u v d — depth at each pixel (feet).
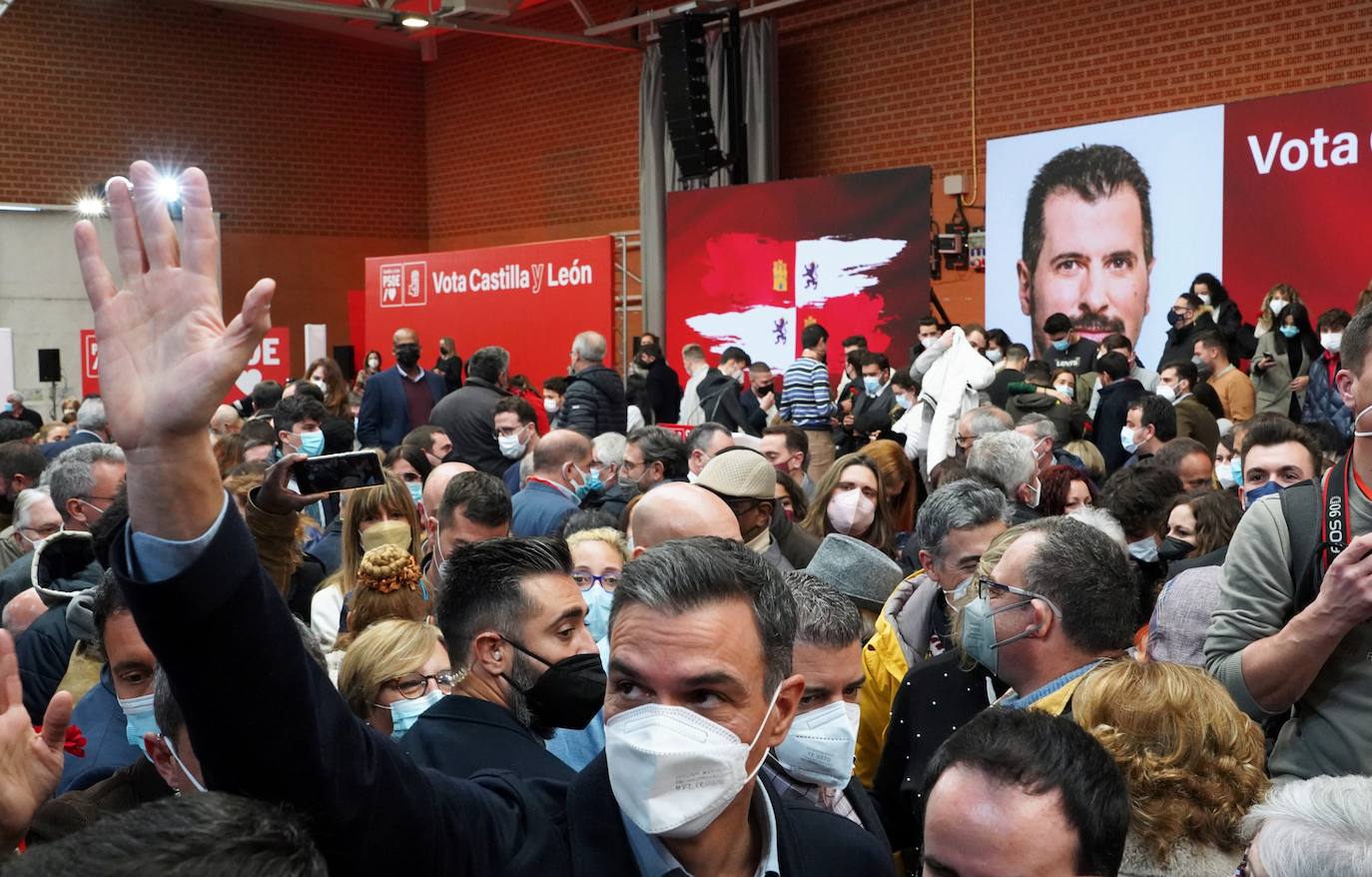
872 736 11.50
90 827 3.51
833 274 45.96
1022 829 5.24
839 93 52.08
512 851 5.16
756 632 5.18
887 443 18.19
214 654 4.35
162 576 4.31
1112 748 7.00
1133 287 38.96
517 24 64.39
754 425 40.09
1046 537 8.65
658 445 21.22
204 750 4.49
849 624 7.81
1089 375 34.73
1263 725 9.30
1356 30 38.75
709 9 52.54
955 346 28.07
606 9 59.41
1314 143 35.32
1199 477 17.65
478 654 8.50
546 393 42.42
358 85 69.51
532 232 65.10
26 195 62.28
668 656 5.05
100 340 4.36
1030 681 8.61
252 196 67.15
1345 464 8.48
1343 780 5.73
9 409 49.55
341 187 69.15
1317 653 7.97
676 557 5.20
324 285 68.80
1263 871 5.56
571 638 8.61
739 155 52.80
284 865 3.45
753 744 5.19
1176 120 37.86
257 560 4.48
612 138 60.64
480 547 8.68
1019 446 15.87
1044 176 40.70
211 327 4.37
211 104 66.13
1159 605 11.42
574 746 10.19
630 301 59.36
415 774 4.93
